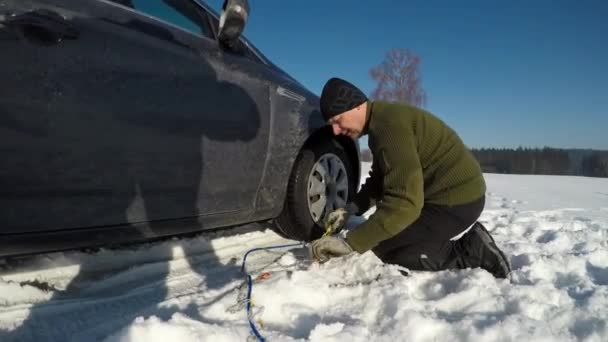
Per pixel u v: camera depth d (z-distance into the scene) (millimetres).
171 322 1089
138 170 1408
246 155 1841
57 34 1197
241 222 1943
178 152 1530
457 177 1590
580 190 5887
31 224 1184
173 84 1508
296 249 2062
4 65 1088
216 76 1696
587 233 2572
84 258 1691
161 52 1487
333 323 1205
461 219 1594
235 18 1722
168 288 1576
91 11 1314
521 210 3713
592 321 1200
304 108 2160
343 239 1592
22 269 1497
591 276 1747
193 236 2205
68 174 1233
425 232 1617
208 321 1235
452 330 1157
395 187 1469
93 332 1180
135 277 1654
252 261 1949
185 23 1759
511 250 2201
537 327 1130
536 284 1512
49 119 1175
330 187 2387
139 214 1444
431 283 1564
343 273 1581
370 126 1604
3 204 1121
